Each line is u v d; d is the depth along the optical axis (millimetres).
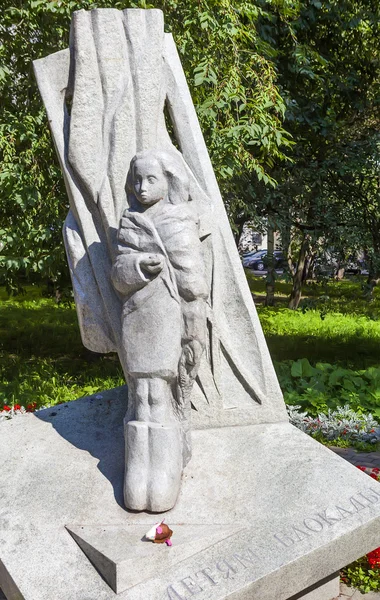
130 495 2869
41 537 2820
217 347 3527
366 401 6379
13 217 6645
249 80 6383
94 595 2527
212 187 3539
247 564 2646
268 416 3602
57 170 6207
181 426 3111
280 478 3102
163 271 2914
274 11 7461
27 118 6008
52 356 8883
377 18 8195
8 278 7215
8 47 6445
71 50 3445
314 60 8203
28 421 3625
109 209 3375
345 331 10766
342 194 9398
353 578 3281
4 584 2781
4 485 3135
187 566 2629
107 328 3396
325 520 2857
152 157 2969
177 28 5844
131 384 3047
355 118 9609
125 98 3385
